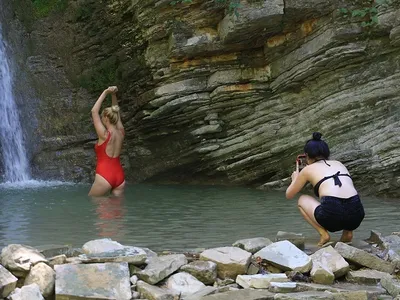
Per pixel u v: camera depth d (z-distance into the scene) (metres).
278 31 10.31
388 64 9.45
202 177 11.75
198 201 8.62
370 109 9.43
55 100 13.36
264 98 10.88
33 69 13.68
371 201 8.45
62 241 5.38
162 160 11.88
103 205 8.13
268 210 7.55
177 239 5.48
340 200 4.80
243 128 11.00
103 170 9.30
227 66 10.91
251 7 9.92
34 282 3.81
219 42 10.61
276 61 10.65
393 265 4.26
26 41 13.92
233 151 10.98
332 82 9.94
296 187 5.19
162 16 10.89
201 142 11.33
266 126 10.63
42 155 12.96
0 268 3.81
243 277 4.00
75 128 13.00
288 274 4.11
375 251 4.73
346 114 9.63
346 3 9.56
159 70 11.23
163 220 6.71
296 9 9.79
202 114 11.14
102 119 9.59
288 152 10.37
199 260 4.24
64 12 13.80
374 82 9.49
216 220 6.71
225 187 10.88
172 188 10.73
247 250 4.56
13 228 6.14
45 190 10.34
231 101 10.98
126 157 12.48
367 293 3.76
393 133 8.96
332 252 4.27
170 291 3.81
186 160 11.54
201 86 10.99
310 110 10.13
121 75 12.43
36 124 13.20
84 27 13.34
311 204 5.00
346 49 9.57
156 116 11.44
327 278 4.04
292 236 4.95
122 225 6.35
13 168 13.05
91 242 4.54
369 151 9.16
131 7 11.84
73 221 6.63
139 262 4.11
